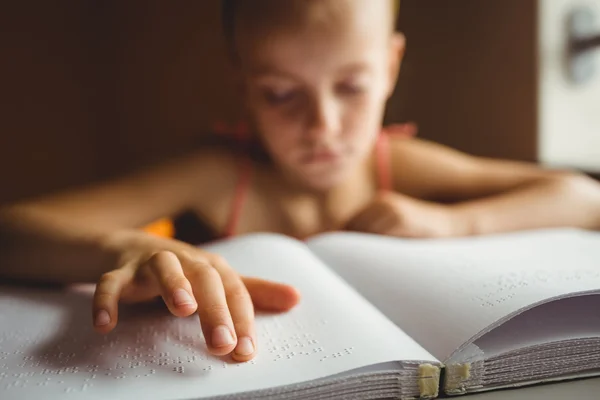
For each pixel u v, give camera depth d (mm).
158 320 386
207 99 896
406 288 414
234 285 387
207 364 343
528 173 623
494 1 691
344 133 557
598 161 682
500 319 354
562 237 499
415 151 662
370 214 555
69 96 901
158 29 909
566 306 382
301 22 525
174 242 444
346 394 332
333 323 372
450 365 345
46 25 874
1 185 857
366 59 544
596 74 678
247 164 624
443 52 756
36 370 343
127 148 938
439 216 557
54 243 467
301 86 542
